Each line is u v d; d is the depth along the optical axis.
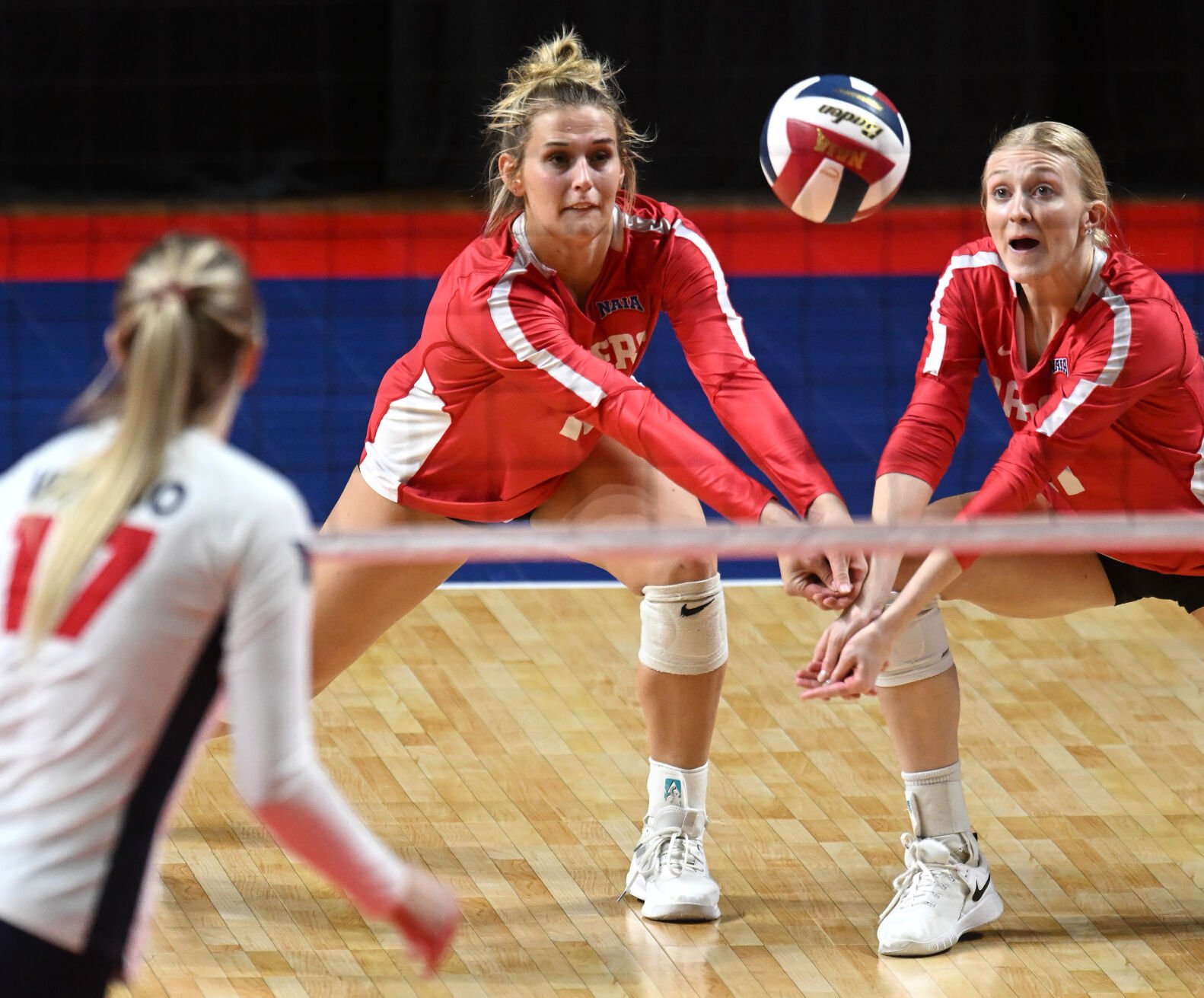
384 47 37.81
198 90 37.94
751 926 11.39
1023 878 12.11
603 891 11.91
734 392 11.02
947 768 11.35
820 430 22.28
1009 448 10.63
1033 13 36.59
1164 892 11.85
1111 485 11.20
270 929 11.28
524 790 13.52
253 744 6.32
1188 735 14.44
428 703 15.16
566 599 17.62
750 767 13.95
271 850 12.53
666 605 11.18
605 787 13.60
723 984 10.55
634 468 11.70
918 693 11.13
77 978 6.21
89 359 25.02
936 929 10.97
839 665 10.21
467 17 37.62
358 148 38.00
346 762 13.98
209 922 11.35
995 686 15.48
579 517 11.65
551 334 10.71
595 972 10.71
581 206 10.59
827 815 13.12
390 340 26.27
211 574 6.29
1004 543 9.40
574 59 11.13
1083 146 10.57
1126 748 14.22
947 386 11.18
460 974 10.68
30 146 37.59
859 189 11.12
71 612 6.21
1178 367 10.65
